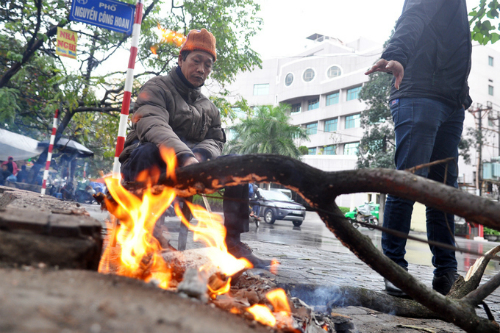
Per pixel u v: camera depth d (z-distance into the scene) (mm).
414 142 2688
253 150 35281
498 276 1521
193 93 2961
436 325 2104
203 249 1749
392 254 2602
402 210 2566
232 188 2652
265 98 63156
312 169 1266
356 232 1306
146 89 2734
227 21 12578
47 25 10820
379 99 27234
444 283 2639
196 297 1022
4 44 10062
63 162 18094
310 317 1534
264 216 16031
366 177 1166
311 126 57312
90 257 971
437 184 1057
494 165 29875
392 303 2270
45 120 13320
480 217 980
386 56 2180
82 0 3988
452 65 2748
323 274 3170
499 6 3570
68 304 630
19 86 10797
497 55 45625
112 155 12172
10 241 890
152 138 2250
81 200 17359
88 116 12414
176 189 1476
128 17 4152
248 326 848
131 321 609
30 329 502
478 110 32500
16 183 10805
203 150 2947
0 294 619
